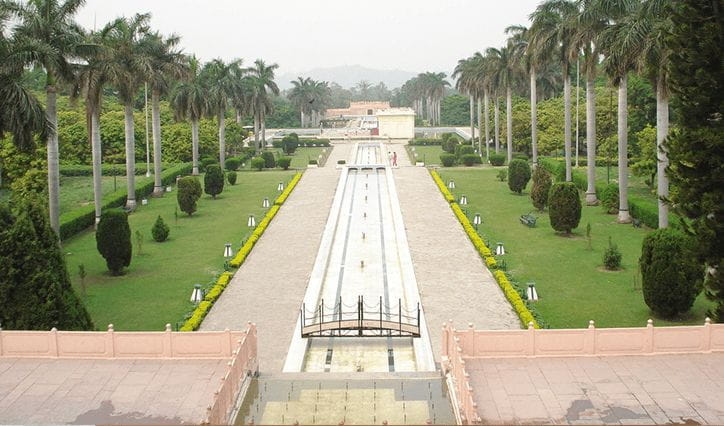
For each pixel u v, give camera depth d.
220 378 20.33
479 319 27.67
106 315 28.44
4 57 32.53
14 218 23.28
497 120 80.31
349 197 56.38
